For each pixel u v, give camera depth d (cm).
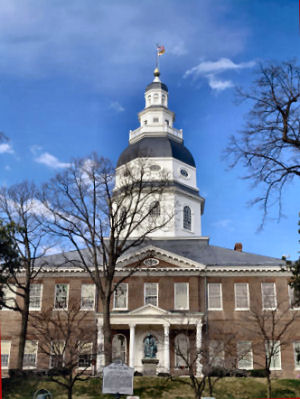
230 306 4572
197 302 4566
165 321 4350
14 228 3366
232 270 4678
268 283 4650
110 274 3588
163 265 4738
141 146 5803
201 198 5725
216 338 4375
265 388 3550
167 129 6066
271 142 2720
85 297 4638
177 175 5691
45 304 4612
